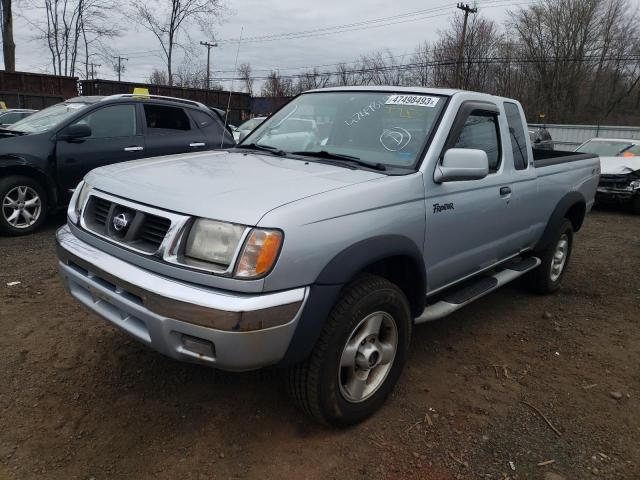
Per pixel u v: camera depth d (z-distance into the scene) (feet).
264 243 7.54
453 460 8.96
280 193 8.41
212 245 7.76
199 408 9.99
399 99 12.09
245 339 7.47
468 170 10.37
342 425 9.46
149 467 8.41
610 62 138.00
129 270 8.32
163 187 8.80
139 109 24.32
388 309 9.59
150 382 10.78
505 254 14.26
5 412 9.57
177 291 7.67
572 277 20.13
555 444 9.57
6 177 20.97
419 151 10.70
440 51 130.82
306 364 8.68
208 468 8.45
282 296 7.70
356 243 8.68
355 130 11.84
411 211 9.89
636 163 37.45
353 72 116.37
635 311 16.62
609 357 13.25
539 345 13.76
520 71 140.56
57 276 16.81
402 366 10.35
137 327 8.38
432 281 11.23
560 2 135.03
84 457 8.55
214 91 75.66
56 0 88.84
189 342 7.79
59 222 24.22
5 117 44.65
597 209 39.86
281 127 13.32
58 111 23.95
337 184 9.05
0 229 21.20
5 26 74.43
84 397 10.17
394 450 9.11
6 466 8.23
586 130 99.35
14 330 12.80
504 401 10.90
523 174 14.10
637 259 23.44
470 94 12.28
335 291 8.30
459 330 14.47
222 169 10.05
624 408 10.89
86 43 92.12
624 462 9.18
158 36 86.99
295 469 8.53
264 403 10.23
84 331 12.88
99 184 9.77
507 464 8.96
